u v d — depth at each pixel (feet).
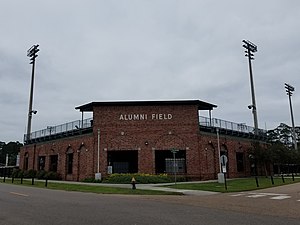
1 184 106.52
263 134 164.45
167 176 110.01
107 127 119.14
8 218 34.35
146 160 116.37
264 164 148.87
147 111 120.06
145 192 72.08
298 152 165.37
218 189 79.25
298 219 34.99
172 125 118.93
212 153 124.67
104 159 116.88
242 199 57.72
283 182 106.32
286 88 229.45
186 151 117.39
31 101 185.68
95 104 120.57
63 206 44.80
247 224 31.42
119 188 81.66
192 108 120.78
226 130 134.00
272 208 44.60
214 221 32.96
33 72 192.13
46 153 147.84
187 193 70.28
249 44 186.19
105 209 41.75
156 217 35.22
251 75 183.01
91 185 93.40
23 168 165.27
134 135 118.21
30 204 47.06
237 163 138.00
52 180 130.62
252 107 171.73
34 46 193.47
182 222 32.17
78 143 126.52
